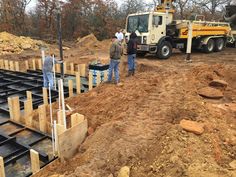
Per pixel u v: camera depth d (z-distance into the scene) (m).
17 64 11.95
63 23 27.42
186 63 11.48
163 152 3.88
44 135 5.66
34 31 27.28
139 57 13.55
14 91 8.52
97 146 4.66
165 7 12.83
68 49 19.30
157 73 9.15
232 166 3.55
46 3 27.05
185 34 13.16
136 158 3.98
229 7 17.61
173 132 4.25
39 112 5.79
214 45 15.56
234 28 17.59
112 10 28.25
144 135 4.55
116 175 3.79
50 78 8.36
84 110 6.48
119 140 4.45
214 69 8.10
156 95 6.55
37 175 4.32
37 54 16.12
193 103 5.43
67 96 8.15
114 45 7.93
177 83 7.29
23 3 27.03
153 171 3.61
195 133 4.21
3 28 25.44
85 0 27.16
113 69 8.92
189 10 27.25
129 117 5.42
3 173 4.07
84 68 10.51
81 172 3.95
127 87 7.70
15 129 6.04
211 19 26.33
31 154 4.39
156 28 12.20
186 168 3.40
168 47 12.83
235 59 12.56
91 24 27.52
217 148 3.93
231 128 4.66
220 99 6.23
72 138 4.93
